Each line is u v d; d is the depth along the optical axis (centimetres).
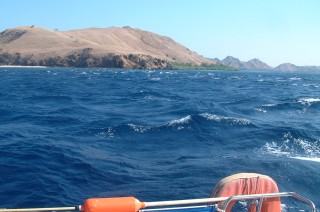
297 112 2547
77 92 4138
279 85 6600
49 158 1345
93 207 445
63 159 1334
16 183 1090
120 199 462
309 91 5109
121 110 2661
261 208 548
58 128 1933
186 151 1477
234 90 4944
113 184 1108
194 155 1415
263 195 512
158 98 3497
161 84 6031
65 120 2167
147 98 3494
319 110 2638
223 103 3069
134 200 466
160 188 1073
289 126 1898
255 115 2392
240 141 1631
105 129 1834
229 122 1944
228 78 9350
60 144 1552
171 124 1875
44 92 4016
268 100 3328
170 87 5319
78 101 3238
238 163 1280
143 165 1291
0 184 1080
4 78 6931
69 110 2625
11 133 1769
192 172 1200
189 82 6862
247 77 10712
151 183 1112
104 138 1688
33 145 1523
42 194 1018
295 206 940
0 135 1716
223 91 4706
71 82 6053
